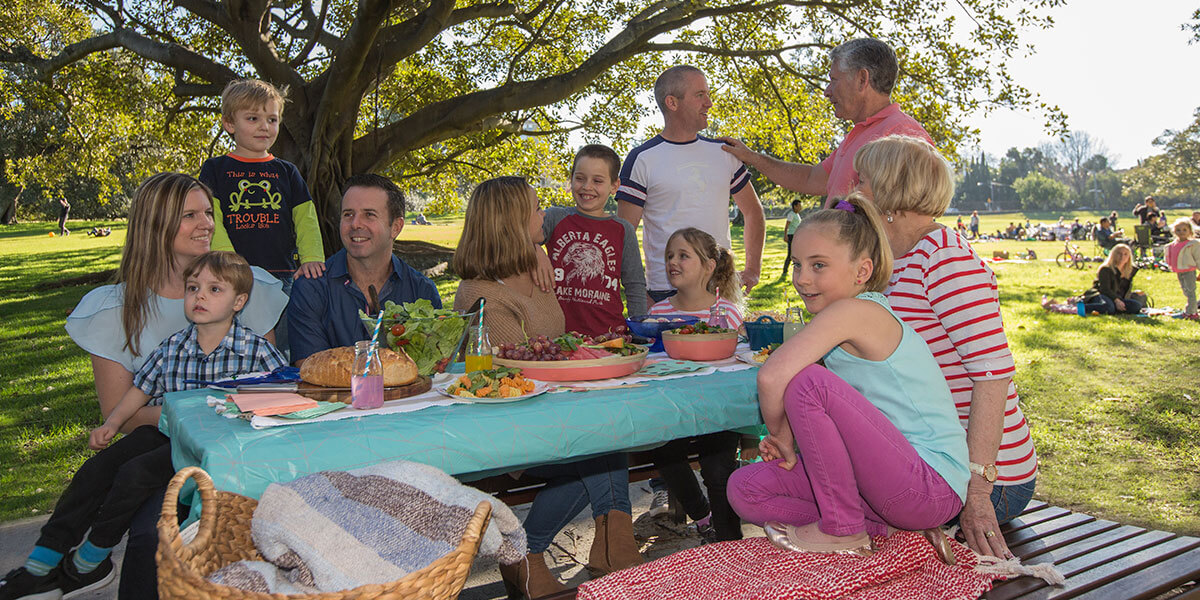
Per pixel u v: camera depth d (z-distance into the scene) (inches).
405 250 723.4
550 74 567.8
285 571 63.2
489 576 116.7
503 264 107.6
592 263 138.8
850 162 134.3
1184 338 314.8
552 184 671.1
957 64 432.5
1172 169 2945.4
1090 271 661.9
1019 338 325.1
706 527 127.1
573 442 74.2
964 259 82.0
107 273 624.4
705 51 484.7
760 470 82.3
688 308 132.9
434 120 475.8
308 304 110.3
